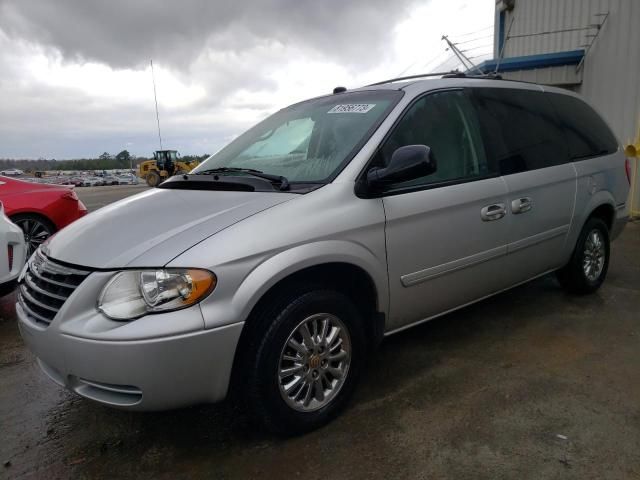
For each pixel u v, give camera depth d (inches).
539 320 155.9
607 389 114.3
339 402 106.6
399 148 106.7
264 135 142.3
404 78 145.6
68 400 122.4
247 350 93.1
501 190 132.6
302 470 91.9
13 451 102.3
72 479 93.3
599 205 167.6
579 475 87.0
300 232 96.0
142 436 105.6
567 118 165.9
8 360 147.0
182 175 132.6
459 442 97.3
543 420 103.1
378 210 107.7
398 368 128.3
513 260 140.4
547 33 346.0
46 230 251.1
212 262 86.5
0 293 171.9
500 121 141.1
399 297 114.3
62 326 87.4
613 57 324.8
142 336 82.1
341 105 132.5
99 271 88.2
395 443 98.0
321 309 100.7
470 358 132.2
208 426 107.9
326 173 109.8
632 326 149.3
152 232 94.8
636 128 313.6
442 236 119.5
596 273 176.2
